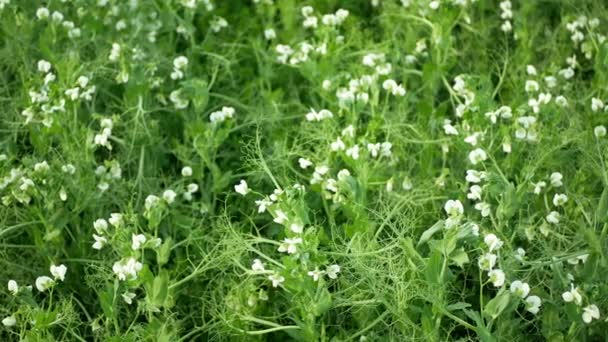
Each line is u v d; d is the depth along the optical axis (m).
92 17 1.77
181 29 1.81
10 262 1.40
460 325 1.32
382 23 1.89
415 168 1.55
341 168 1.50
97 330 1.32
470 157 1.39
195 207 1.47
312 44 1.82
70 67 1.51
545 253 1.29
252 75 1.83
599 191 1.45
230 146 1.66
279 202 1.25
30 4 1.80
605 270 1.23
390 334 1.23
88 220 1.45
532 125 1.44
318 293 1.19
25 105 1.55
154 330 1.24
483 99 1.47
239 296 1.25
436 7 1.67
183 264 1.38
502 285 1.19
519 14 1.87
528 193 1.39
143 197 1.51
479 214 1.40
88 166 1.45
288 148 1.60
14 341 1.35
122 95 1.72
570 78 1.75
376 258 1.25
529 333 1.29
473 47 1.85
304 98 1.81
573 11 1.93
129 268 1.21
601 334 1.26
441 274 1.16
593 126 1.52
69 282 1.42
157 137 1.59
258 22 1.98
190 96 1.62
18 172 1.40
